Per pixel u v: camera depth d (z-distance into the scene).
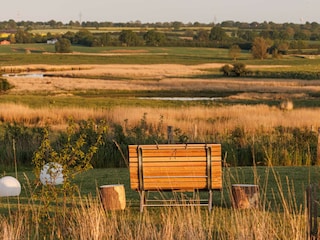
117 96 99.50
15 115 49.06
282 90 106.31
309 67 190.25
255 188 13.80
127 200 15.44
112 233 11.59
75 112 49.88
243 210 13.34
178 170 13.64
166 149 13.59
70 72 161.25
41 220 12.96
